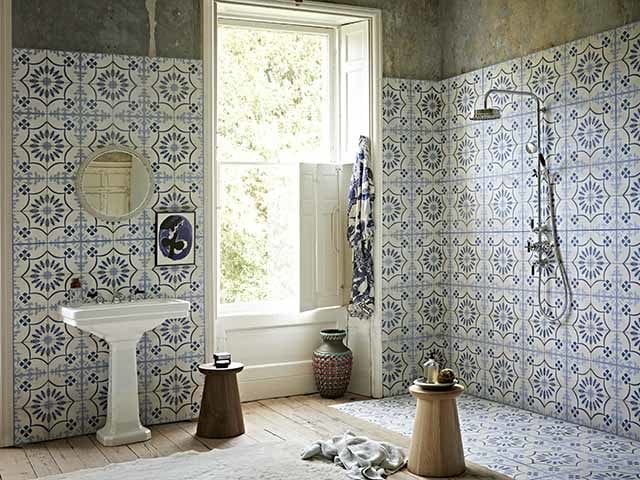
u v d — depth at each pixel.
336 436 4.08
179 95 4.55
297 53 5.37
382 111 5.18
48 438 4.22
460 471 3.58
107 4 4.34
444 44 5.38
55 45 4.21
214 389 4.26
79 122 4.28
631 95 4.03
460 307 5.27
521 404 4.77
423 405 3.61
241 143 5.17
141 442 4.16
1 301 4.09
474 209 5.12
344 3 5.08
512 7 4.78
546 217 4.54
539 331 4.62
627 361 4.07
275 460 3.76
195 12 4.59
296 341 5.34
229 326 5.07
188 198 4.59
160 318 4.18
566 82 4.41
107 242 4.36
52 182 4.21
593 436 4.14
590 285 4.27
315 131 5.44
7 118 4.09
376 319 5.20
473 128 5.12
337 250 5.40
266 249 5.26
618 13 4.09
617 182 4.11
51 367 4.22
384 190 5.20
